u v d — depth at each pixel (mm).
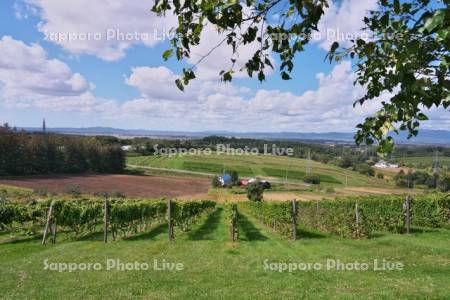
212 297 8031
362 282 9109
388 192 80000
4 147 77375
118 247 16000
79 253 14359
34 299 7984
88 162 95688
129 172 100938
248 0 2715
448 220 20625
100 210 21875
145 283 9359
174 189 82250
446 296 7715
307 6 2457
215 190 85000
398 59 2445
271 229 23766
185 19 2785
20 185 65625
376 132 2688
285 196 76250
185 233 21656
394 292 8086
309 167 116188
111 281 9609
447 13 1809
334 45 3121
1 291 8664
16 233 20219
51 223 18062
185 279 9805
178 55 2971
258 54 2990
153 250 15062
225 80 3049
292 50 2916
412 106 2562
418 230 19422
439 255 12492
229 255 13703
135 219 21812
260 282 9352
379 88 3432
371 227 19297
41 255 13914
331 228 19688
